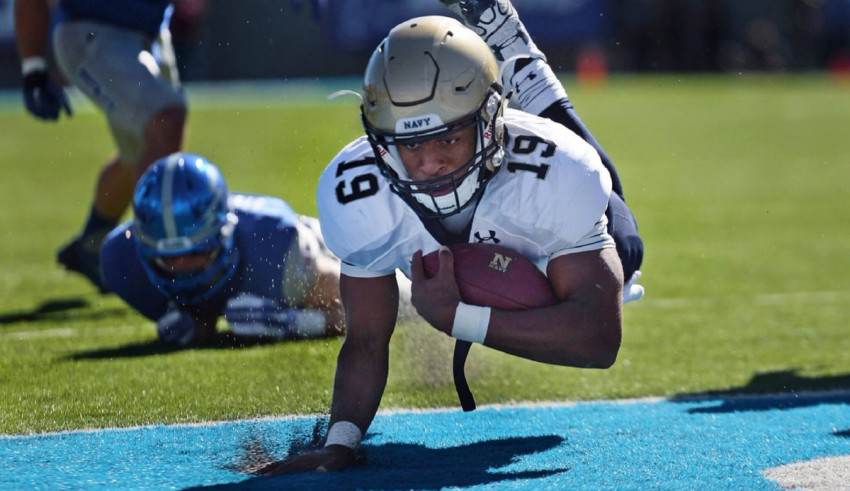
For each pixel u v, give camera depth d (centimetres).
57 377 1310
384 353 966
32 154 4500
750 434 1052
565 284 920
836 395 1235
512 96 1172
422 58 870
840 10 8075
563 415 1154
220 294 1462
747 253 2292
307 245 1483
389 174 902
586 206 916
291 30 6744
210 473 929
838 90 7100
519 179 918
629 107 6141
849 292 1880
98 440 1049
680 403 1209
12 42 6944
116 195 1833
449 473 912
